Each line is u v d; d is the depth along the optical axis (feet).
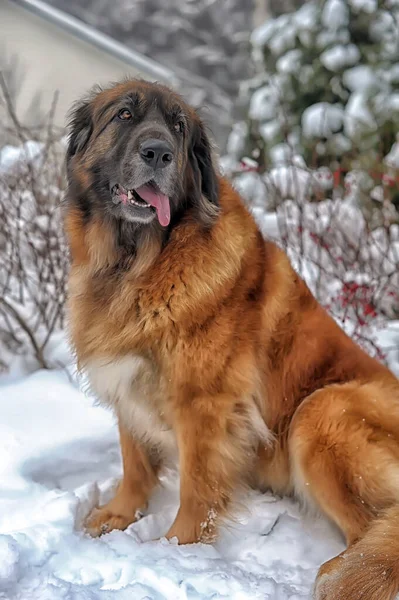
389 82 27.32
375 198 22.36
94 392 12.32
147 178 10.74
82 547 10.01
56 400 14.90
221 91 94.58
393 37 28.19
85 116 12.25
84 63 50.21
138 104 11.39
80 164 12.01
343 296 17.99
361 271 19.47
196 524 11.35
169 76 54.19
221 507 11.53
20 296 18.26
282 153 27.94
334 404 11.59
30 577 9.13
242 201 12.68
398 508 10.43
